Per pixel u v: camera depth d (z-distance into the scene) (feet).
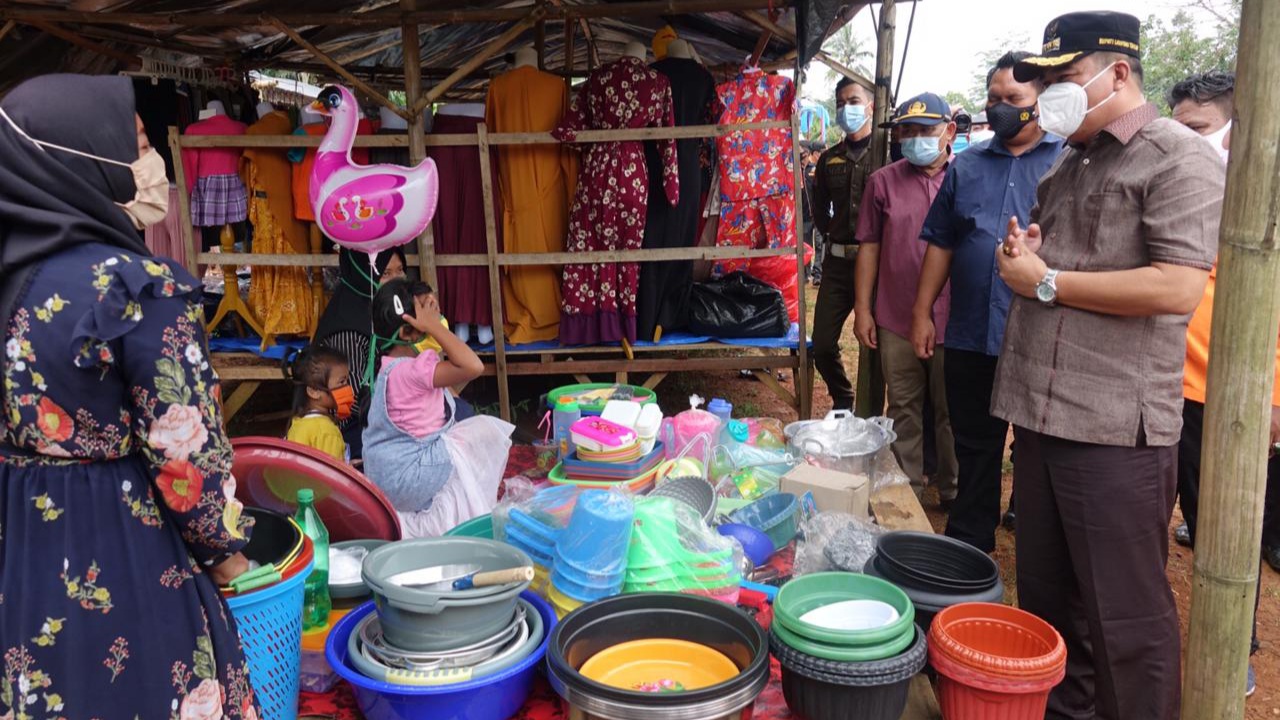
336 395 11.95
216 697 4.95
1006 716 6.49
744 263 18.90
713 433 11.70
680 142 15.78
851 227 16.02
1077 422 7.18
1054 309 7.34
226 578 5.36
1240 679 5.75
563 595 7.54
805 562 9.03
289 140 15.12
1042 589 7.96
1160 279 6.61
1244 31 5.09
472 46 26.20
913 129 12.51
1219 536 5.60
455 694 6.22
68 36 17.34
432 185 13.51
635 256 15.69
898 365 13.30
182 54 21.57
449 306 16.33
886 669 6.22
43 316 4.44
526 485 10.37
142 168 4.94
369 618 7.10
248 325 16.98
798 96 16.26
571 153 16.10
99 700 4.57
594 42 28.50
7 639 4.45
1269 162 5.09
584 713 6.02
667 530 7.83
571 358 17.15
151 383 4.51
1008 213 11.09
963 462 11.80
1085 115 7.04
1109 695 7.47
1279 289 5.26
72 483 4.55
